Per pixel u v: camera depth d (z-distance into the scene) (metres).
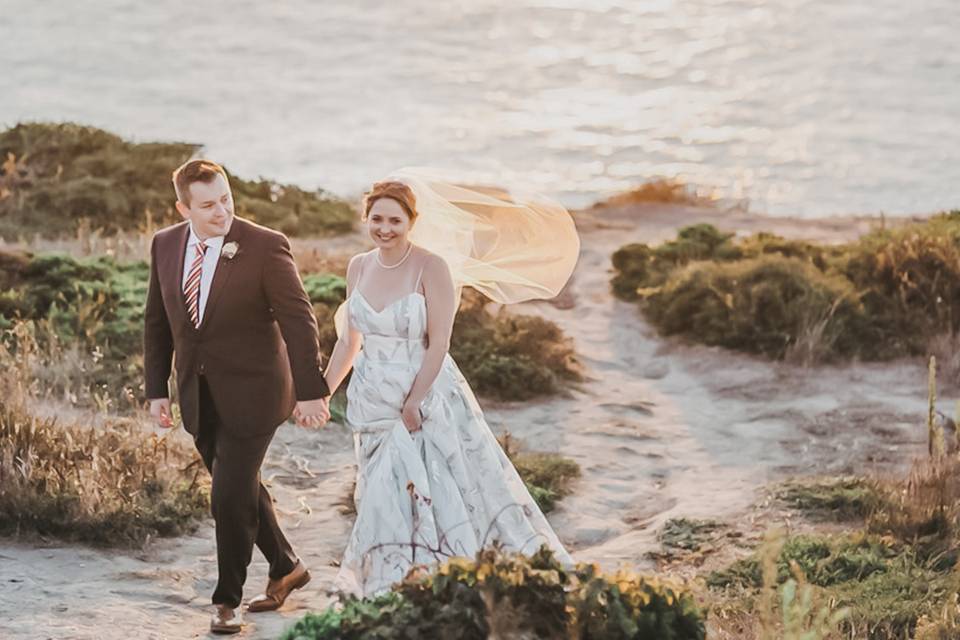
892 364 18.39
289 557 10.40
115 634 9.67
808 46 87.31
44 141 27.38
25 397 13.81
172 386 15.57
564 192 49.59
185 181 9.59
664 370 18.89
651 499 13.99
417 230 10.20
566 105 69.81
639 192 35.22
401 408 9.57
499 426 16.25
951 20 94.75
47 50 81.44
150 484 12.37
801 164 54.81
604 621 7.49
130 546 11.59
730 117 66.19
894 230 21.89
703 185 49.03
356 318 9.63
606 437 15.92
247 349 9.70
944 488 12.59
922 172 53.09
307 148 58.34
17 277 18.91
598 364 19.17
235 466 9.72
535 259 10.73
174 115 65.50
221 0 103.19
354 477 14.09
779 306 19.45
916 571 11.21
